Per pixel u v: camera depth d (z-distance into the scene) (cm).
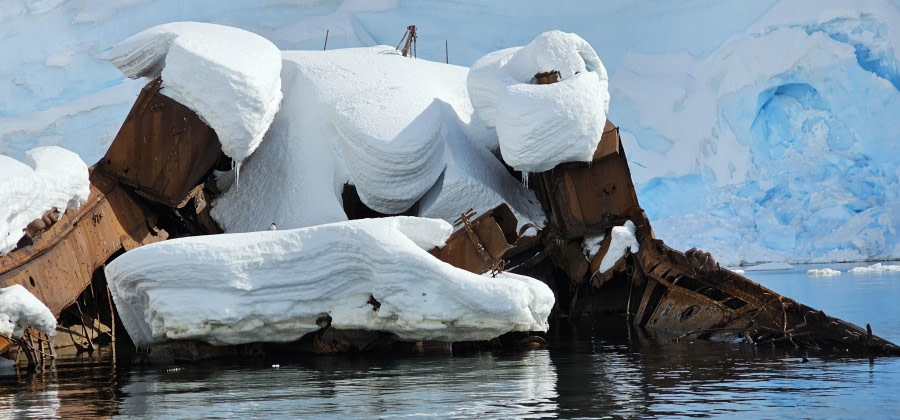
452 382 1108
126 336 1883
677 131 4794
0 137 4600
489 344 1468
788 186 4416
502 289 1288
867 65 4506
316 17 5000
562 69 1877
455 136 2014
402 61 2253
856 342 1312
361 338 1377
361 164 1902
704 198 4600
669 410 902
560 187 1872
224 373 1250
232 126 1777
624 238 1800
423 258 1278
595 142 1803
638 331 1689
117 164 1823
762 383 1040
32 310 1316
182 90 1795
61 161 1573
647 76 4925
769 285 2664
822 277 3034
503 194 1998
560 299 2056
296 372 1230
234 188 2064
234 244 1317
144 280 1324
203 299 1310
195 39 1823
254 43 1895
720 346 1416
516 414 903
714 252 4241
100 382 1221
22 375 1327
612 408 920
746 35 4697
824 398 939
